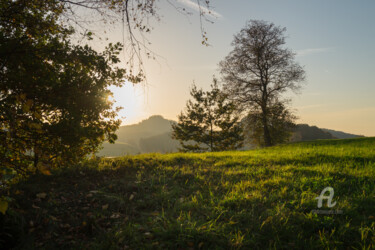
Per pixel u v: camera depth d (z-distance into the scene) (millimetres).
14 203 4176
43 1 5434
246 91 28875
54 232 3859
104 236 3766
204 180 6684
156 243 3461
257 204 4852
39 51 5480
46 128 5324
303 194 5262
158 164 8336
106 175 6633
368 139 18031
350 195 5227
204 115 28375
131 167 7613
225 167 8672
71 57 5762
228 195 5461
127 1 4383
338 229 3773
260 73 29078
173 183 6398
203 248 3406
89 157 8094
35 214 4195
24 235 3631
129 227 3963
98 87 6113
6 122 4660
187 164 8844
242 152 13852
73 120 5500
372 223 3744
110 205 4848
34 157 5914
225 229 3891
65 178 6004
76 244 3592
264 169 7820
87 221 4160
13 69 5105
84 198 5051
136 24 4672
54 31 6168
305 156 10172
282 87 27922
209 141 29219
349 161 8641
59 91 5668
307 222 4004
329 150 12016
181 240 3541
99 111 6113
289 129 30219
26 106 3498
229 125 28078
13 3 5324
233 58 28922
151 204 5047
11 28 5574
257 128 30750
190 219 4242
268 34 28375
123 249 3436
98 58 5977
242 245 3434
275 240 3555
